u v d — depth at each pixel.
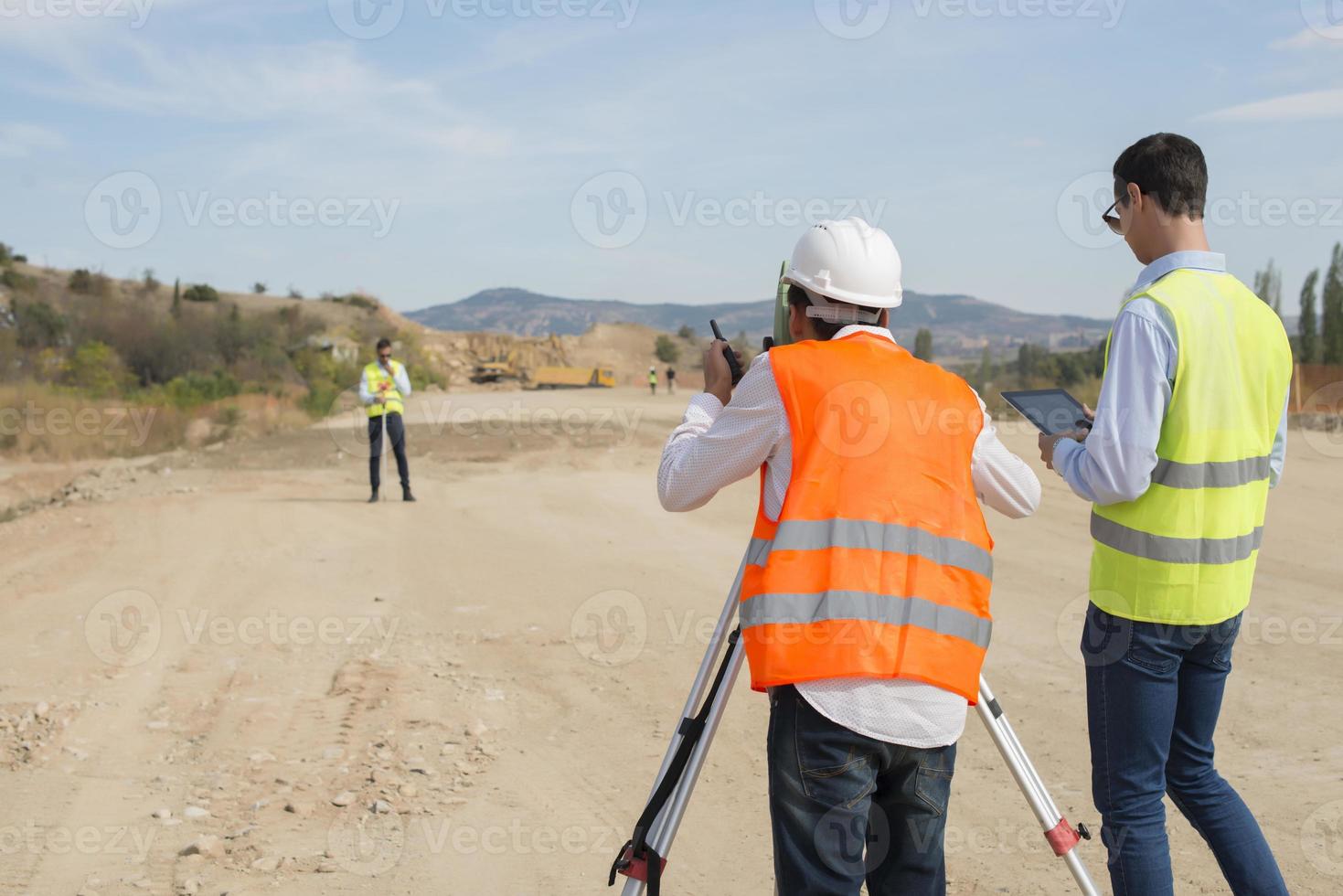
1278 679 5.14
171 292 73.25
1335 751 4.25
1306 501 9.85
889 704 2.19
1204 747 2.85
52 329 43.62
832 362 2.35
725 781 4.32
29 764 4.50
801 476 2.28
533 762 4.54
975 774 4.25
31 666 5.93
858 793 2.21
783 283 2.59
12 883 3.42
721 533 10.00
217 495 13.20
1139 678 2.69
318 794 4.20
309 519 11.10
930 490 2.29
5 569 8.62
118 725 5.00
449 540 9.85
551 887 3.42
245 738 4.83
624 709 5.20
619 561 8.70
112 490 13.84
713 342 2.69
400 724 5.00
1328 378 20.97
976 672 2.28
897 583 2.22
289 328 54.59
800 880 2.23
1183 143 2.75
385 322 80.62
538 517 11.16
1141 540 2.66
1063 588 7.29
